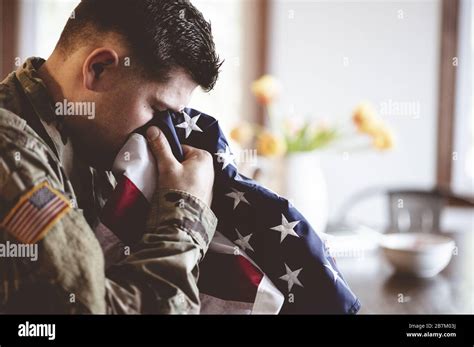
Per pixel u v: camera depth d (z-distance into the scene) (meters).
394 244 1.25
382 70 2.78
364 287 1.11
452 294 1.08
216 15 2.75
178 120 0.84
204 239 0.74
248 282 0.79
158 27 0.73
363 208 2.79
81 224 0.66
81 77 0.75
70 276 0.64
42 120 0.76
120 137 0.78
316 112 2.79
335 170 2.77
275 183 1.41
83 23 0.76
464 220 2.72
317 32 2.76
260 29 2.76
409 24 2.76
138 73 0.74
